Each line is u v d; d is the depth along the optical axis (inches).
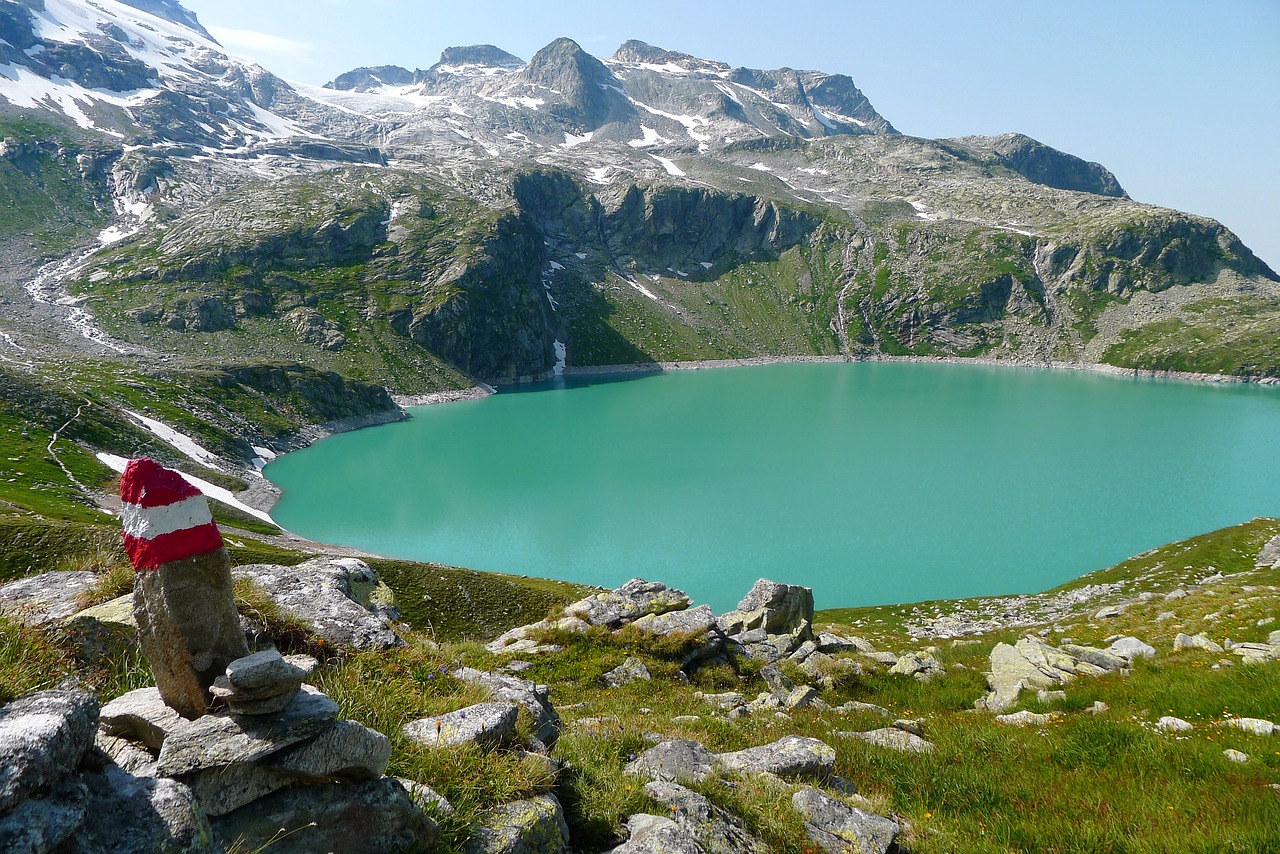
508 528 4160.9
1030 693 844.0
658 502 4616.1
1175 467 5300.2
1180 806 450.3
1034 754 575.8
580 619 1074.1
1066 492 4658.0
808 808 404.2
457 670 466.0
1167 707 673.6
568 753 411.2
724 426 7253.9
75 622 347.6
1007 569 3371.1
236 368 7194.9
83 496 3892.7
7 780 155.6
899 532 3924.7
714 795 390.9
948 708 881.5
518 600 2672.2
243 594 446.3
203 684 243.4
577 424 7519.7
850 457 5757.9
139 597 244.2
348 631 462.3
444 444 6663.4
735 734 633.6
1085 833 417.4
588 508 4512.8
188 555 239.8
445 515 4463.6
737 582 3275.1
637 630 1021.2
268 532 3831.2
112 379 6250.0
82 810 173.8
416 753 310.7
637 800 358.0
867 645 1341.0
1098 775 521.0
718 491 4837.6
